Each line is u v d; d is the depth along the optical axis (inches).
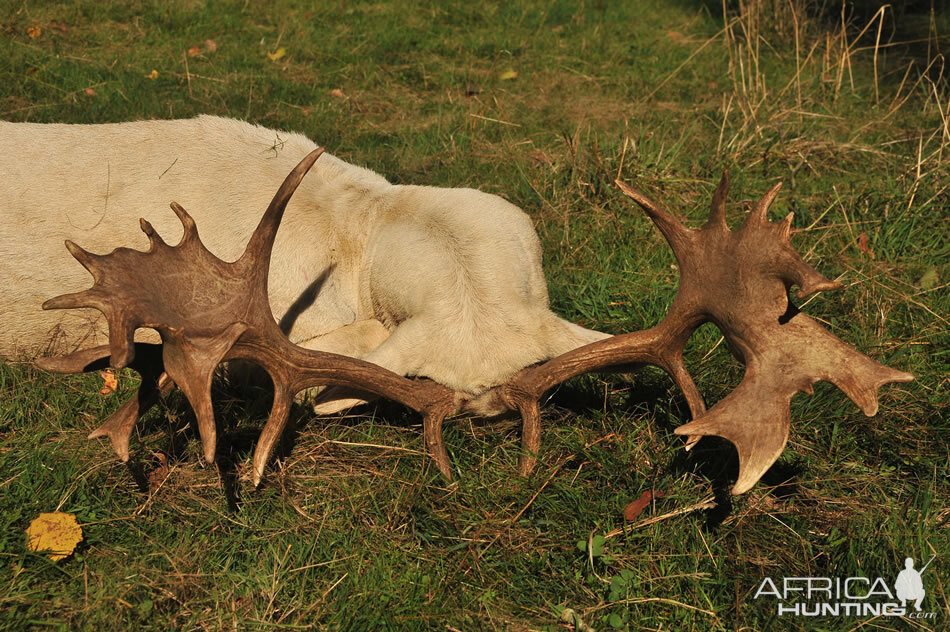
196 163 155.9
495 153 231.6
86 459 130.0
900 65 327.6
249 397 148.5
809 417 148.4
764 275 114.5
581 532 125.9
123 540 119.6
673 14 390.6
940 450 144.1
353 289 154.6
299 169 115.6
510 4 374.9
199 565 116.0
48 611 107.3
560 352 133.6
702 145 244.5
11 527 118.6
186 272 110.4
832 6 375.2
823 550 125.0
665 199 213.8
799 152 238.2
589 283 182.2
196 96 250.5
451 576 117.6
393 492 129.3
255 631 108.3
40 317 153.6
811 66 318.3
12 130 156.6
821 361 112.4
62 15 304.3
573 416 147.6
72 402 142.8
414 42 322.3
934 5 405.7
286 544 120.6
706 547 123.0
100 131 158.9
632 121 264.1
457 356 131.0
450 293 134.3
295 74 282.7
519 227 143.4
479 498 129.8
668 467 136.7
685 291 124.2
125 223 151.6
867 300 177.9
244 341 114.6
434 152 230.7
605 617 113.2
